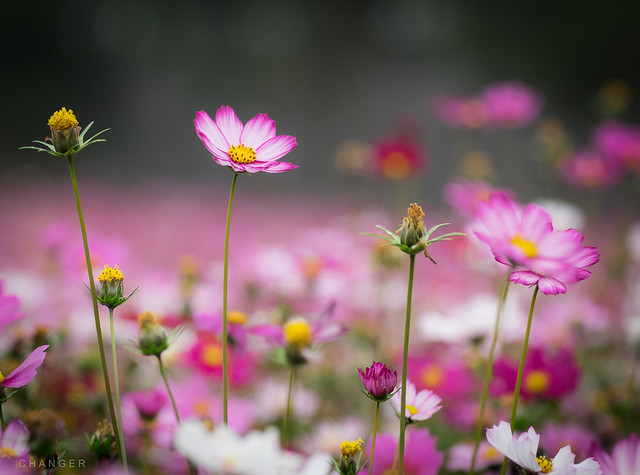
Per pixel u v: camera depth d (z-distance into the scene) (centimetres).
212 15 1077
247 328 93
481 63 990
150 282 144
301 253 133
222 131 80
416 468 87
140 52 1040
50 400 105
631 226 211
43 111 889
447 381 110
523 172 367
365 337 133
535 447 78
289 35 1096
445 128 663
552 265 74
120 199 389
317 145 735
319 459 78
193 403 105
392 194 290
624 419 110
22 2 961
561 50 917
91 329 116
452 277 188
